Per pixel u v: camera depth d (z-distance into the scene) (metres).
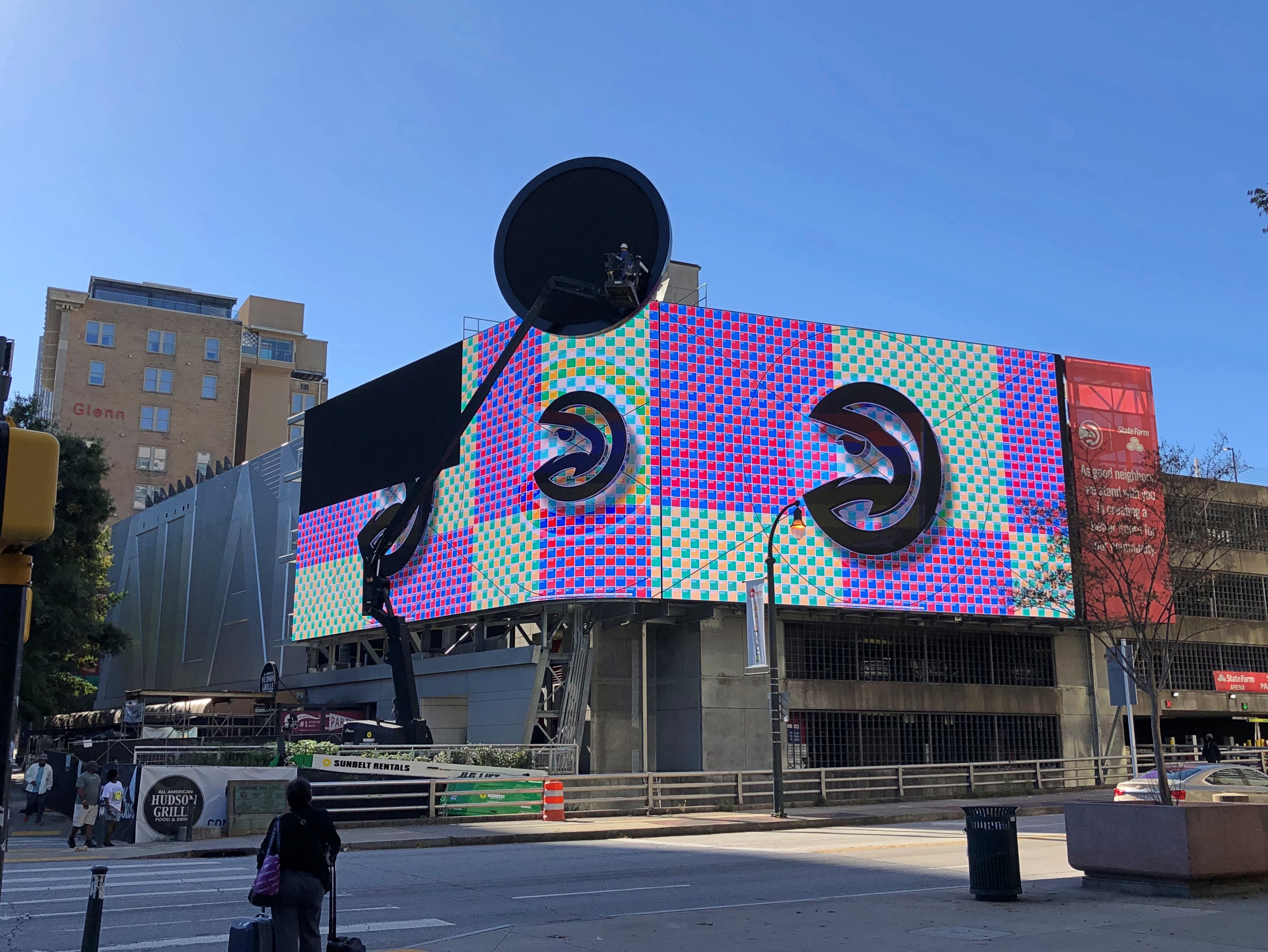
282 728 28.48
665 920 12.28
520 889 15.83
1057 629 43.53
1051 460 42.47
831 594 38.78
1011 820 13.43
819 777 33.91
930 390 41.50
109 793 23.28
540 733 39.12
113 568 83.69
